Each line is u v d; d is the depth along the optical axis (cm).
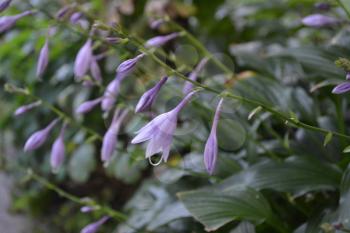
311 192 59
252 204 54
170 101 68
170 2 94
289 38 89
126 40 50
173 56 62
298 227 57
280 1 88
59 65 95
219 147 66
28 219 97
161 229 64
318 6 60
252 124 67
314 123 64
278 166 58
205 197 54
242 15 91
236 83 66
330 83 58
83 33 58
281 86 66
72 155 92
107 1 94
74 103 90
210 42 94
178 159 74
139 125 73
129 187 99
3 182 107
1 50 98
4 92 102
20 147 106
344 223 50
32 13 58
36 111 96
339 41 64
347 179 52
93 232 63
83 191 101
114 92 59
